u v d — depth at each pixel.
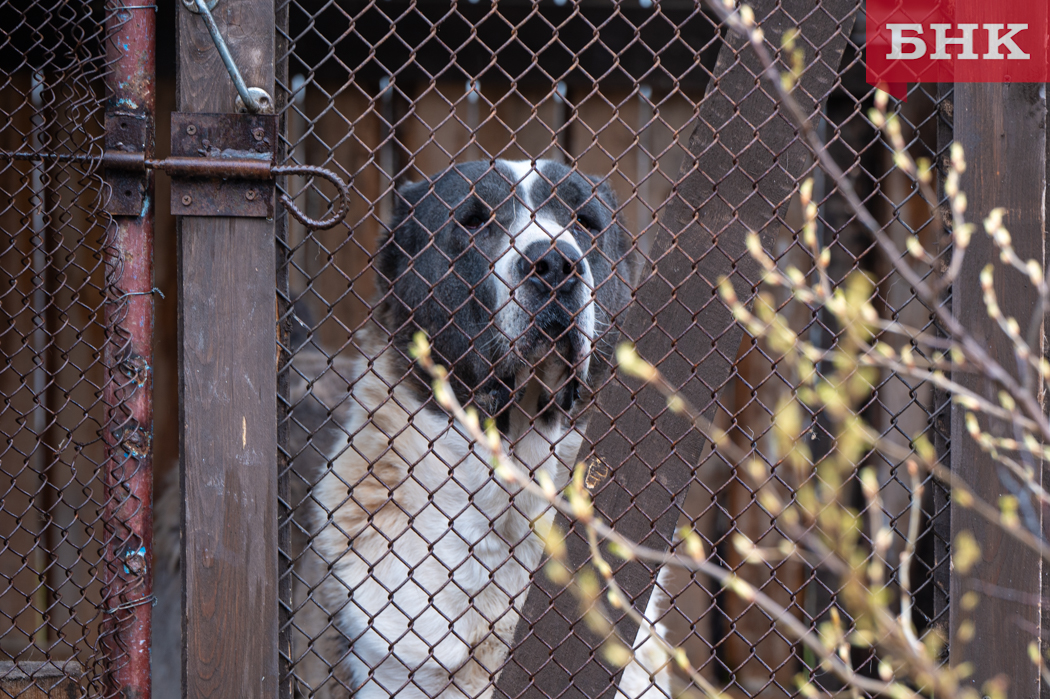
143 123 1.90
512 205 2.98
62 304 4.34
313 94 4.64
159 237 4.64
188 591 1.92
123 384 1.94
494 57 1.92
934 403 2.14
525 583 2.97
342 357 4.58
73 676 2.22
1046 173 2.12
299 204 4.68
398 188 3.29
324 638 3.02
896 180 4.68
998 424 2.05
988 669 2.06
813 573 2.04
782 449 1.87
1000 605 2.06
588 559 2.06
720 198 2.07
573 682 2.07
